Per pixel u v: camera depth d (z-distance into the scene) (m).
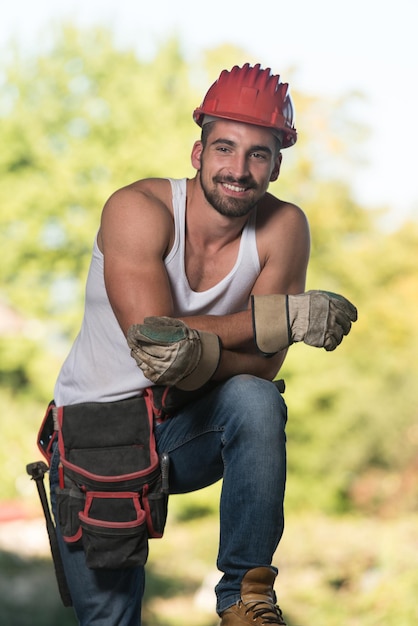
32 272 25.55
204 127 4.20
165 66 26.42
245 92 4.13
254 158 4.14
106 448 4.31
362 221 27.00
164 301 4.16
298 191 26.86
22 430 24.55
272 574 3.95
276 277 4.40
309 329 3.97
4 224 25.59
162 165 25.12
